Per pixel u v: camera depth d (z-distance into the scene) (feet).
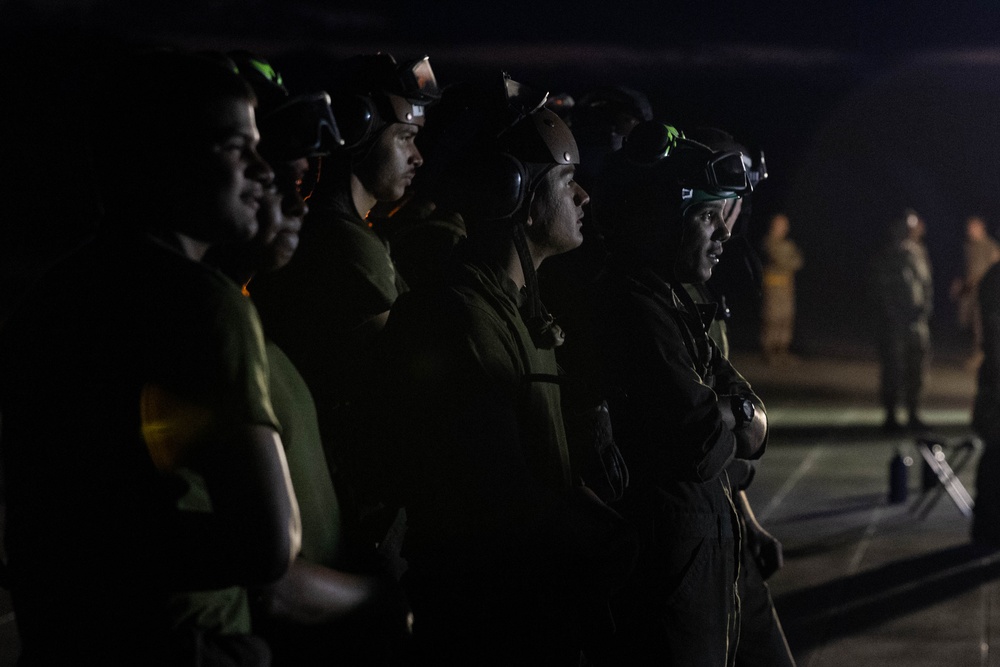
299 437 7.50
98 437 6.38
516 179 8.83
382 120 10.52
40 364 6.58
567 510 8.43
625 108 12.96
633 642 10.22
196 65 6.69
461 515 8.22
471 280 8.68
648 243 10.82
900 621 20.10
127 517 6.39
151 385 6.34
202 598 6.54
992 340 25.04
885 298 42.01
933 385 55.52
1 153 91.56
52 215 91.81
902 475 29.43
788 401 50.37
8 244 90.94
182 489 6.46
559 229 9.14
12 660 17.38
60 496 6.47
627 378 10.35
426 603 8.37
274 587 7.07
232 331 6.43
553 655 8.45
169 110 6.60
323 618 7.34
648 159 10.64
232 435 6.34
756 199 113.91
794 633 19.54
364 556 8.34
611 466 9.18
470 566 8.24
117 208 6.77
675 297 11.00
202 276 6.50
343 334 9.70
